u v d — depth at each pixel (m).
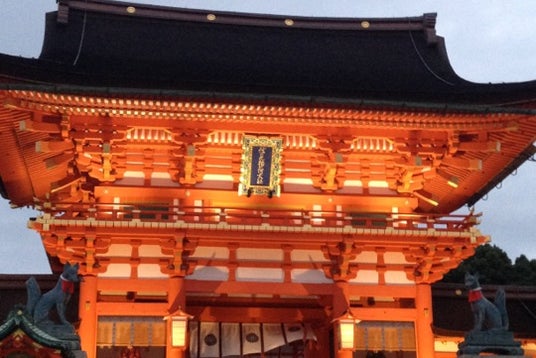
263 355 26.25
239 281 23.77
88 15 29.91
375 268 24.42
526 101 23.92
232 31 31.02
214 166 25.16
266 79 26.34
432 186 28.98
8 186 28.22
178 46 29.28
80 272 23.11
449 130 24.67
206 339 26.20
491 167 27.69
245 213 24.67
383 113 23.55
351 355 22.92
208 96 22.61
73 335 19.44
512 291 29.44
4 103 21.84
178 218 23.72
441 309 28.02
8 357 17.81
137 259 23.36
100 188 24.59
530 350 27.47
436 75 28.92
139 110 23.03
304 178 25.58
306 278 24.11
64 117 23.17
